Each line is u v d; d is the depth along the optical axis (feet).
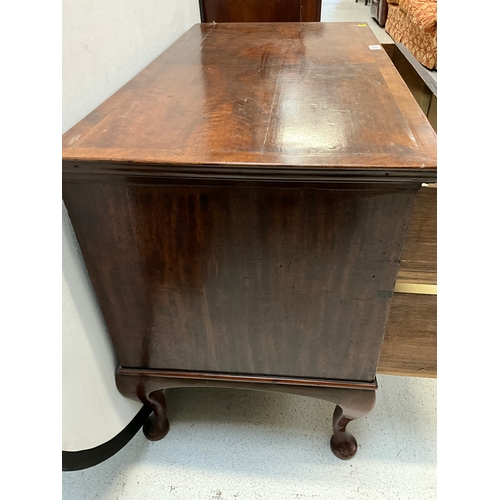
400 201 1.66
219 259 1.95
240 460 2.89
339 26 3.68
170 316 2.23
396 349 2.47
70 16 1.97
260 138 1.78
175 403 3.31
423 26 7.34
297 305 2.06
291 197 1.71
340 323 2.11
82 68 2.09
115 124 1.96
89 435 2.47
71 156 1.67
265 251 1.89
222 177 1.65
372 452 2.92
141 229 1.90
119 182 1.76
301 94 2.24
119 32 2.46
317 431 3.08
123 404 2.82
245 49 3.09
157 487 2.73
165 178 1.71
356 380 2.39
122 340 2.43
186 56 2.97
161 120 1.99
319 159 1.59
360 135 1.77
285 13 4.66
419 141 1.71
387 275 1.89
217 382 2.52
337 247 1.82
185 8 3.75
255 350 2.32
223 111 2.06
